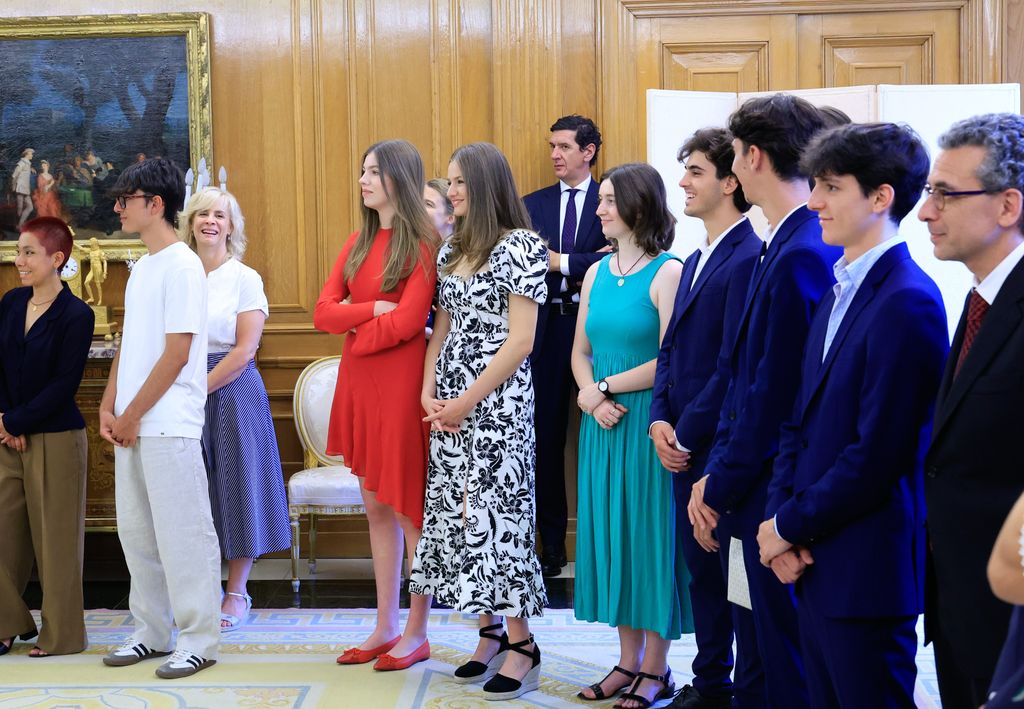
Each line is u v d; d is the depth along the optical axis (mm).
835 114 2504
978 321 1869
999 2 5355
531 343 3352
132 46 5531
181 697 3375
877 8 5426
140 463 3684
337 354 5574
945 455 1839
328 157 5555
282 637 4102
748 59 5504
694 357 2977
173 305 3576
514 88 5445
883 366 2014
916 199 2135
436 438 3475
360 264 3641
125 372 3674
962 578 1808
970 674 1812
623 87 5469
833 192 2135
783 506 2137
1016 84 5156
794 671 2422
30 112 5562
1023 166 1809
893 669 2059
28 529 3971
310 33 5535
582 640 4008
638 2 5453
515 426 3369
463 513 3387
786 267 2408
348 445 3668
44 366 3895
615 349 3344
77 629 3900
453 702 3299
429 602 3721
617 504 3248
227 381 4344
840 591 2059
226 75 5562
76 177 5547
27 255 3906
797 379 2402
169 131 5551
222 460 4336
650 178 3338
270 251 5582
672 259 3338
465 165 3373
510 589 3293
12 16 5570
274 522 4465
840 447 2088
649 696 3209
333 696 3371
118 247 5516
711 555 2955
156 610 3795
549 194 5219
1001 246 1853
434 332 3598
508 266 3305
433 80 5508
